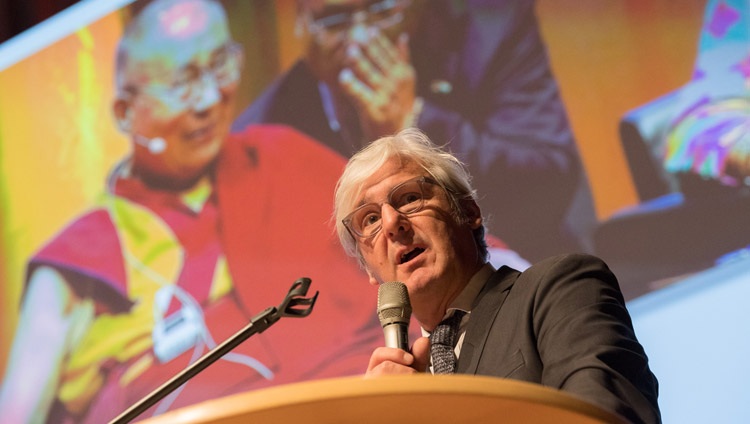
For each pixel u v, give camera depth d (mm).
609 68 5812
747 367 4883
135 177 7227
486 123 6070
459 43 6328
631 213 5480
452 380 1393
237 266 6551
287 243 6453
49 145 7715
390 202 3377
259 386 6105
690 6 5676
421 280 3229
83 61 7781
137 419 6430
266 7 7113
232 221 6699
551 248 5629
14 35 8156
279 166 6688
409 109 6367
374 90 6523
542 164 5824
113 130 7461
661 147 5520
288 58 6938
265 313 2752
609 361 2334
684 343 5074
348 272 6141
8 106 8008
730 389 4895
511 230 5770
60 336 7086
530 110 5969
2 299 7457
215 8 7324
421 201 3365
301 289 2770
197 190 6934
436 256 3256
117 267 7043
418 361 2158
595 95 5805
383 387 1384
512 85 6074
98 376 6777
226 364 6266
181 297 6676
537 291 2797
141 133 7316
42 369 7047
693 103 5512
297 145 6688
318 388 1387
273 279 6398
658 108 5602
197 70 7258
